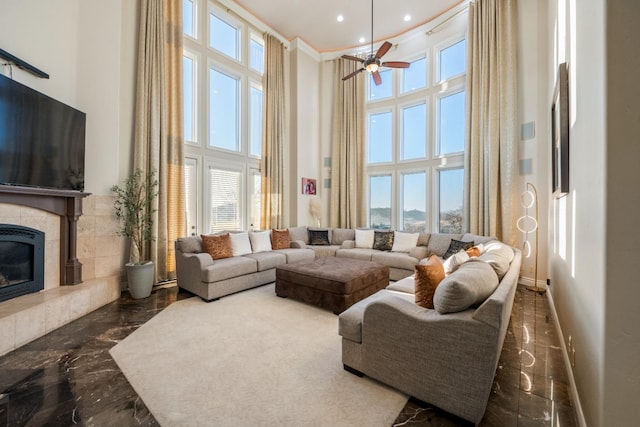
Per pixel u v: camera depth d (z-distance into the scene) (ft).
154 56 13.62
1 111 8.25
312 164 22.40
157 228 13.84
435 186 18.52
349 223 21.18
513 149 14.34
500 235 15.05
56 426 4.92
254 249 16.01
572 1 6.76
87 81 11.56
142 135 13.24
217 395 5.73
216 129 17.39
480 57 15.49
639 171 3.64
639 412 3.66
